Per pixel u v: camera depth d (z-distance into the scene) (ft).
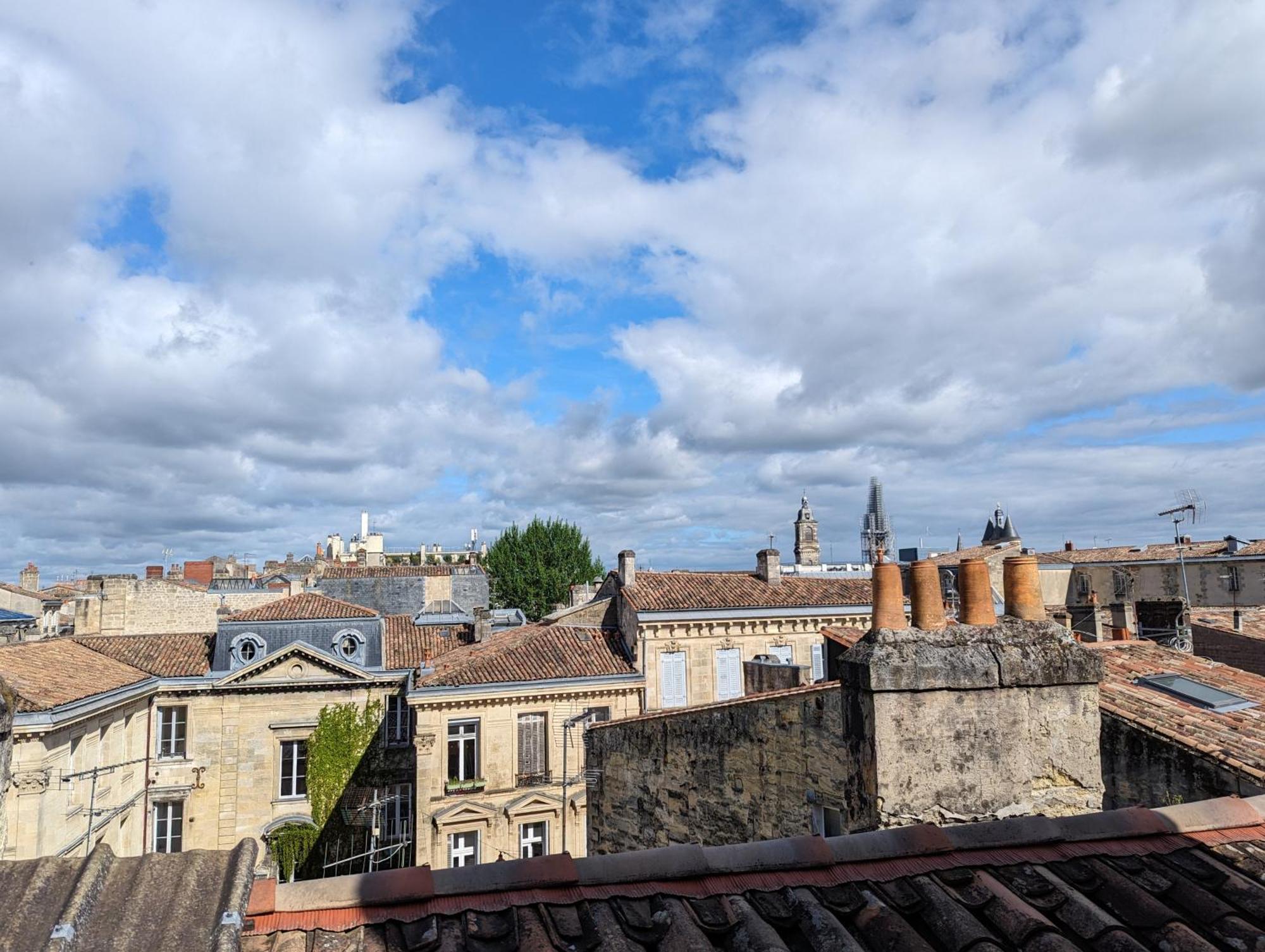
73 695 86.89
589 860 15.69
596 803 62.08
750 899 15.06
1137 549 179.01
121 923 12.30
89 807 88.69
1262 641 74.54
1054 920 14.67
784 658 114.93
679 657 109.91
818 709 39.78
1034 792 20.33
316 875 110.93
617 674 106.01
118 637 121.29
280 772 114.21
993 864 16.33
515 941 13.37
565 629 116.67
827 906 14.93
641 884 15.35
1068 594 178.09
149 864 13.74
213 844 109.81
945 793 19.79
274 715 114.01
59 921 11.92
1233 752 32.01
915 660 20.08
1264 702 41.27
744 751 45.42
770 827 42.86
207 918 12.70
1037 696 20.76
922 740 19.92
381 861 110.22
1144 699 39.27
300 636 116.98
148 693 107.55
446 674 101.81
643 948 13.62
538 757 102.47
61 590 222.07
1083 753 20.84
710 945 13.67
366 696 116.37
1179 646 72.64
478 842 98.27
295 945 12.90
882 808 19.43
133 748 105.19
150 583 166.20
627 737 57.77
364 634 119.34
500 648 111.45
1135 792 35.12
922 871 16.05
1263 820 18.22
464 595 229.45
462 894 14.66
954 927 14.12
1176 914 14.65
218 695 112.57
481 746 99.86
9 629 143.43
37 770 78.84
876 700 19.85
